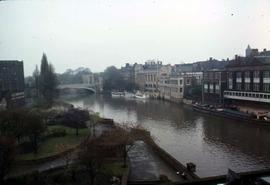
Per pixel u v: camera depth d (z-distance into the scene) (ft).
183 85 343.46
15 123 126.52
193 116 240.32
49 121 188.75
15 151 103.71
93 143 108.99
